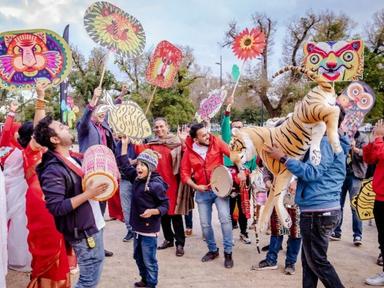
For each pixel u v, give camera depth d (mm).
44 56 3885
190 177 4898
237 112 44188
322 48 4637
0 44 3891
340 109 3225
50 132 2670
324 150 3096
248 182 5559
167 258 5047
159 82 5352
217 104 6176
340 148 2939
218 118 27969
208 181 4812
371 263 4816
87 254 2697
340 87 19531
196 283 4199
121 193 5605
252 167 5668
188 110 28859
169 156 5176
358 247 5465
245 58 4934
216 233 6262
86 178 2574
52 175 2584
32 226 3154
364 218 4711
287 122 3311
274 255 4617
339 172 3207
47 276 3143
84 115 4465
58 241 3137
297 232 4355
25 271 3992
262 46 4824
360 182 5605
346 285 4137
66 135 2732
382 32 28516
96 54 27594
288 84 30734
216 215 7465
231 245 4695
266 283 4199
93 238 2701
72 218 2637
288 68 3322
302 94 29906
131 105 4129
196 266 4734
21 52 3889
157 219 3842
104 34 4094
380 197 4086
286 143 3281
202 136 4809
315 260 3174
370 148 4172
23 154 3566
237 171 5355
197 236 6168
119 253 5227
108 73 27781
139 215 3828
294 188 4305
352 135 5297
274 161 3428
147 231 3807
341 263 4812
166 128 5422
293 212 4371
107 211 7773
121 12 4207
